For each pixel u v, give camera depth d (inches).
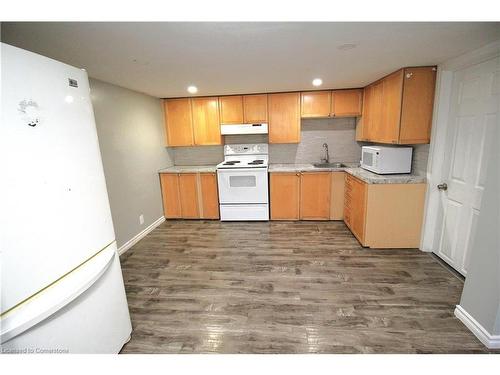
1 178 34.3
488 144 76.0
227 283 90.6
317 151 162.7
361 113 141.0
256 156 166.9
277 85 124.9
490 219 57.7
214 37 60.9
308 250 113.5
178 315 74.9
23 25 51.2
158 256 113.3
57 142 43.3
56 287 42.9
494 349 59.0
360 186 114.3
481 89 78.1
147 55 72.9
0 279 34.6
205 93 142.1
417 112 98.0
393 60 85.6
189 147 174.2
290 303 78.5
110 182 110.0
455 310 70.3
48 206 41.4
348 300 78.6
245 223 152.3
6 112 34.9
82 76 49.9
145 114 138.9
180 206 160.2
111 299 57.7
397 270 94.2
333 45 68.8
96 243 53.2
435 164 98.4
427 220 104.4
